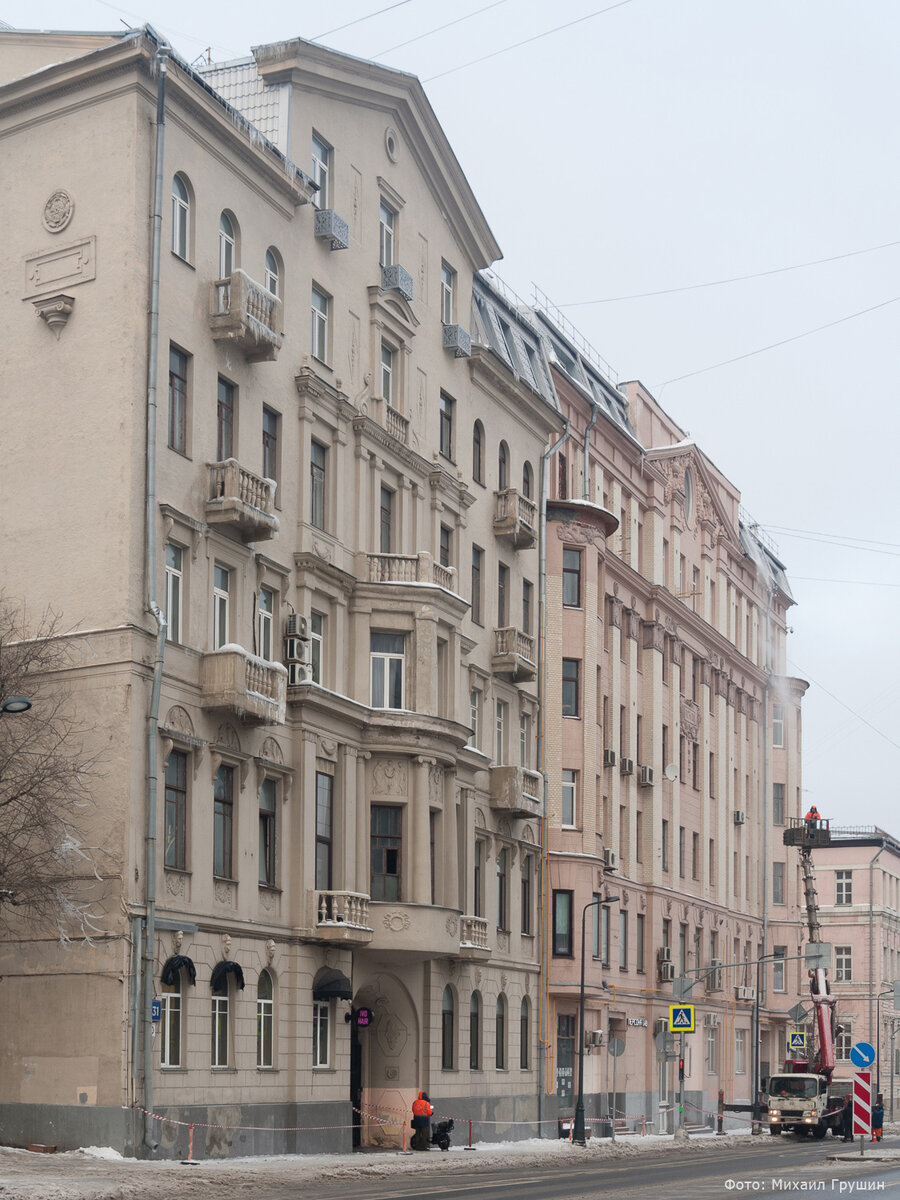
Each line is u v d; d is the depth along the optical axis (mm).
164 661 35938
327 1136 41000
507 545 55375
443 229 51844
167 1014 35375
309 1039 40781
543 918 56656
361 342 46094
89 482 36156
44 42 38594
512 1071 53219
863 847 117062
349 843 42969
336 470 44062
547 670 59125
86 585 35781
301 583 41844
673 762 73188
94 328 36625
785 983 88875
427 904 44281
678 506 76438
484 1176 34500
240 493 38250
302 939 40688
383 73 46750
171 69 37219
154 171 37125
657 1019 68000
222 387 39531
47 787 34281
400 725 44312
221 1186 28484
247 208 40844
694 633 77625
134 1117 33438
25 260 37875
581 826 59844
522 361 58438
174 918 35594
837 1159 42938
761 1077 85438
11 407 37500
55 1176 27750
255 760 39312
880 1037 113938
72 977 34438
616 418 69938
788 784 92375
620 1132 62875
